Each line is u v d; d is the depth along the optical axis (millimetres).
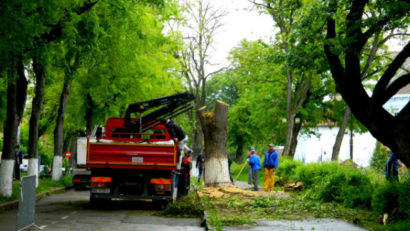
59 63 14688
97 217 12445
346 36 12875
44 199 17906
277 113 46562
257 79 40938
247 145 75062
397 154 12203
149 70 28031
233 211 13344
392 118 12430
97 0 14781
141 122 16594
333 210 13383
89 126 30125
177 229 10586
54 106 33469
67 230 9930
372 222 11016
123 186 15016
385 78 12633
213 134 20250
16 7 11797
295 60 14719
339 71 13133
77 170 23703
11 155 15820
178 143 16219
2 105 21188
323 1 13258
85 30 14422
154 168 14828
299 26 13969
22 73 16391
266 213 12930
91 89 27328
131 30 18641
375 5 12531
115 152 14812
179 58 43375
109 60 21000
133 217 12719
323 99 46438
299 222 10992
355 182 15109
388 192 11195
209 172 20234
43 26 12336
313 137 67125
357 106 12781
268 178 22688
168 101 16844
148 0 17109
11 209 14156
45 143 62094
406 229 9250
